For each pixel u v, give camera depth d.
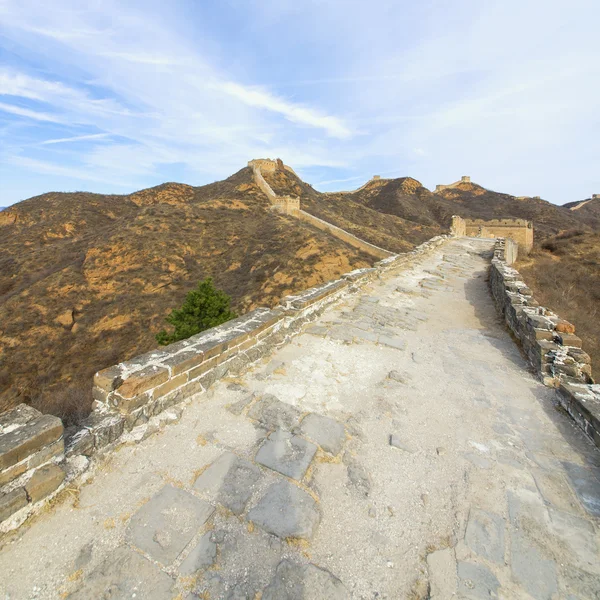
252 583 1.71
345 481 2.46
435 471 2.62
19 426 2.12
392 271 11.29
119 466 2.48
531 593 1.74
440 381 4.16
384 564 1.86
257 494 2.29
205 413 3.18
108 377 2.83
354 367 4.41
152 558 1.82
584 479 2.57
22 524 1.94
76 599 1.60
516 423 3.32
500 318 6.94
